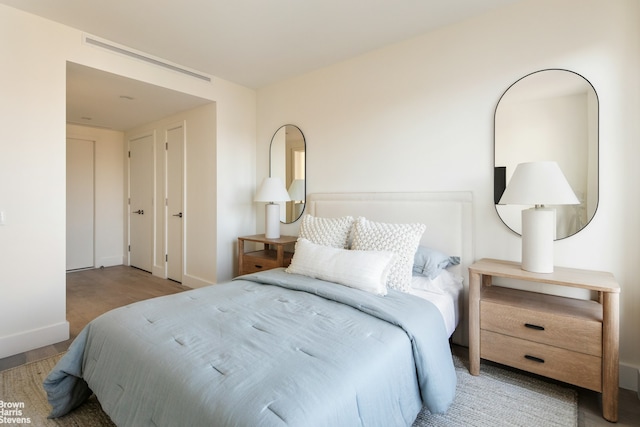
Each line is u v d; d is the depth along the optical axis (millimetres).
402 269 2064
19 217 2322
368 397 1118
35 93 2379
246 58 3141
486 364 2150
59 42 2494
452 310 2100
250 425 881
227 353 1224
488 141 2377
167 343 1312
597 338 1638
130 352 1312
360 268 1955
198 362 1163
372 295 1833
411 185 2744
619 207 1930
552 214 1889
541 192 1817
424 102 2670
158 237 4590
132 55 2918
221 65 3309
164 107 3857
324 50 2965
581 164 2035
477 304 1978
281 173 3766
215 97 3609
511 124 2275
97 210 5125
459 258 2449
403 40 2771
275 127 3820
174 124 4223
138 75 2965
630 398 1807
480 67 2402
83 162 4984
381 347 1310
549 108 2141
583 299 2014
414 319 1570
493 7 2309
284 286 2053
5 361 2189
